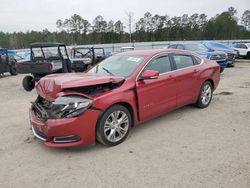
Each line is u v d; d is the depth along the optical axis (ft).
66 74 15.96
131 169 11.84
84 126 13.07
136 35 265.75
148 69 16.19
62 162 12.79
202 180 10.71
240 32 268.21
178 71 18.10
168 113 19.80
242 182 10.47
